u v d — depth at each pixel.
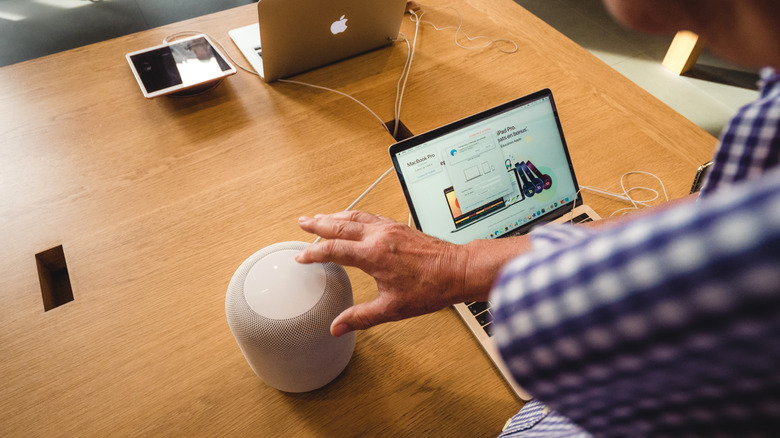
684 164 1.00
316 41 1.12
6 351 0.73
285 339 0.59
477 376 0.73
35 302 0.79
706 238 0.15
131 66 1.09
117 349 0.74
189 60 1.12
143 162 0.99
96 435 0.66
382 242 0.57
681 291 0.15
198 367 0.73
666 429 0.21
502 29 1.35
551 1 2.83
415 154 0.79
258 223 0.90
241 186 0.96
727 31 0.24
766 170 0.30
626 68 2.42
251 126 1.07
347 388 0.72
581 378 0.20
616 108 1.12
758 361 0.16
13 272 0.82
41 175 0.96
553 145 0.88
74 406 0.69
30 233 0.87
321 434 0.67
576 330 0.18
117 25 2.64
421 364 0.74
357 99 1.15
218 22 1.33
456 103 1.13
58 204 0.92
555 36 1.33
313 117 1.10
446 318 0.79
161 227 0.89
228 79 1.17
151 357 0.73
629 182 0.97
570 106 1.13
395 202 0.95
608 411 0.22
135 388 0.71
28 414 0.68
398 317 0.58
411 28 1.34
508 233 0.84
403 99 1.14
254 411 0.69
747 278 0.14
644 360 0.18
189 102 1.12
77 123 1.06
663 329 0.16
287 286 0.61
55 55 1.21
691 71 2.39
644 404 0.20
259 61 1.21
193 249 0.86
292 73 1.19
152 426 0.67
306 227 0.63
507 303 0.20
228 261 0.85
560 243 0.25
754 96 2.27
